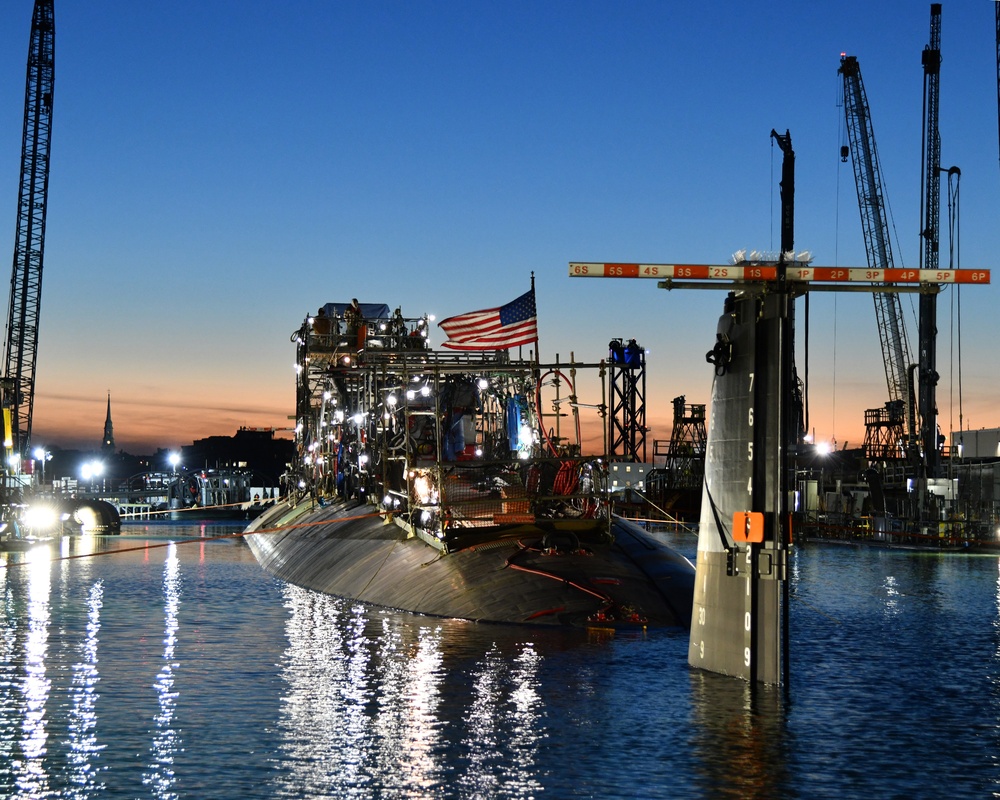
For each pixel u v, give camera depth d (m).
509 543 37.94
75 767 18.84
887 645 31.73
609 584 34.22
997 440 136.38
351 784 17.86
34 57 127.12
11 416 126.12
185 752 19.69
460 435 48.91
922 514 103.81
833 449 137.62
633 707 22.69
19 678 26.44
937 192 118.94
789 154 121.38
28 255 128.25
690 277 23.50
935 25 120.19
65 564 66.50
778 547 23.97
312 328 61.28
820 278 23.69
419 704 23.20
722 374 25.52
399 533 44.38
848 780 18.14
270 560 62.12
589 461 38.66
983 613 40.19
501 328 41.41
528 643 29.91
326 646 30.66
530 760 19.11
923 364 117.31
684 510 121.69
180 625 35.62
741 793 17.45
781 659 24.16
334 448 64.50
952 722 21.88
